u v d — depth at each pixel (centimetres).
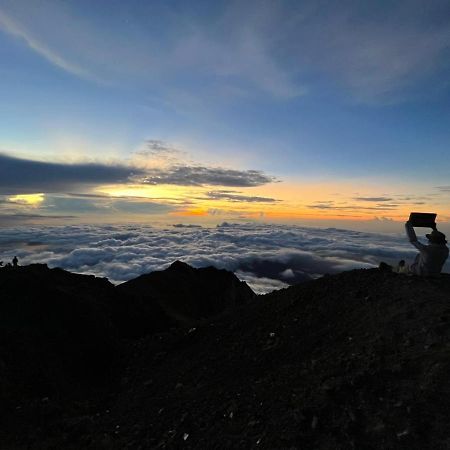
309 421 679
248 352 1083
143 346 1452
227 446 714
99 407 1096
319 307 1134
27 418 1006
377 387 696
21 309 1437
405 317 880
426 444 563
